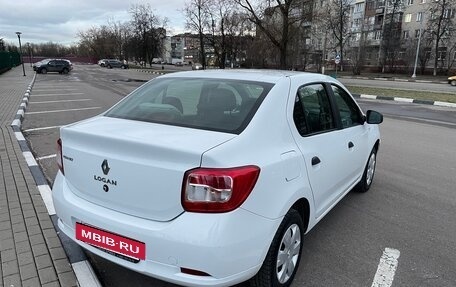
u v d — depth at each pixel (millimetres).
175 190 2238
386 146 8258
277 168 2557
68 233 2773
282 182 2604
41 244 3445
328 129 3598
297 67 51281
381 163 6809
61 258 3229
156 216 2334
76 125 2889
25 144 7266
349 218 4324
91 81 29719
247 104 2834
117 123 2871
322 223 4172
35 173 5473
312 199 3119
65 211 2729
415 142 8750
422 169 6453
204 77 3414
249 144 2482
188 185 2203
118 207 2482
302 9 33594
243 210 2268
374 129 5184
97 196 2574
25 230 3703
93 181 2574
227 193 2199
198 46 69438
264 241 2424
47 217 4000
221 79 3285
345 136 3906
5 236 3578
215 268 2203
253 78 3211
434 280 3146
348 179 4246
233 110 2809
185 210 2230
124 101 3445
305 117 3191
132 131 2609
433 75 53094
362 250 3594
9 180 5152
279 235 2607
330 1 60219
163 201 2287
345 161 3926
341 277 3131
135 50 77062
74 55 124750
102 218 2486
